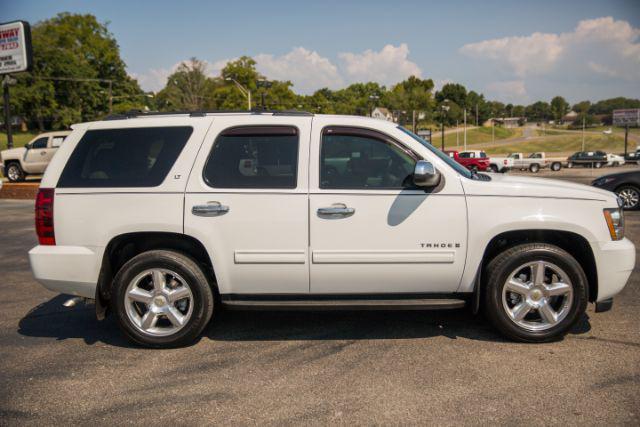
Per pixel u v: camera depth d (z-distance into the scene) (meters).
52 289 4.21
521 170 46.69
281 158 4.10
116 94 79.25
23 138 65.88
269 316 4.97
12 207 14.74
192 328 4.12
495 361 3.81
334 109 102.38
